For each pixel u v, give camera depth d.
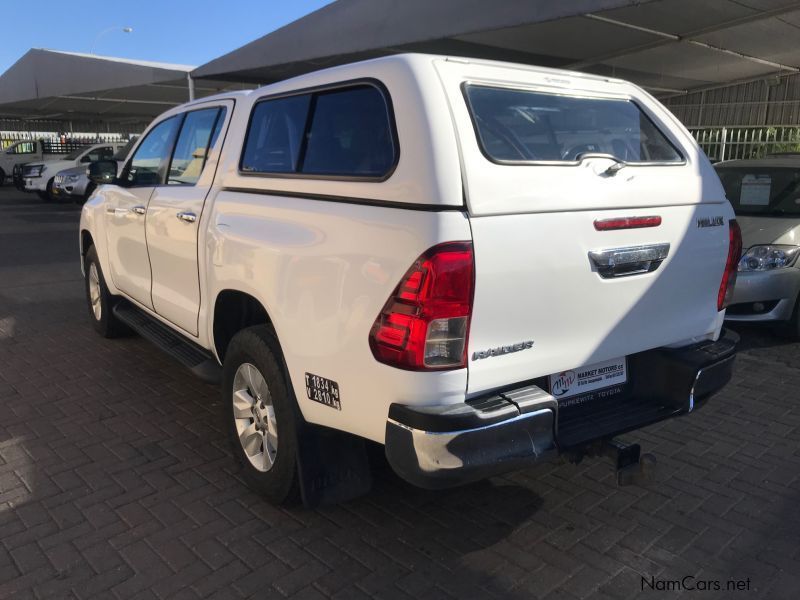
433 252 2.36
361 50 10.95
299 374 2.93
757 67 12.58
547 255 2.59
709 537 3.14
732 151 14.66
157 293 4.48
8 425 4.29
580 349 2.82
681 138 3.39
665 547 3.06
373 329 2.53
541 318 2.64
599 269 2.78
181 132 4.36
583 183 2.74
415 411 2.42
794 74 13.23
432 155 2.44
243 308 3.65
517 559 2.97
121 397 4.75
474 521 3.26
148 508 3.34
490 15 8.94
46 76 22.00
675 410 3.11
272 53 12.65
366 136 2.78
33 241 12.52
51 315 6.98
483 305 2.46
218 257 3.50
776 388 4.95
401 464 2.47
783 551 3.03
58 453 3.92
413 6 9.91
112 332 5.92
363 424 2.67
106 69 19.27
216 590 2.75
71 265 9.98
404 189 2.50
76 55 20.52
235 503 3.40
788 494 3.51
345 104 2.92
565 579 2.84
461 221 2.39
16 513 3.29
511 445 2.52
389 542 3.08
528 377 2.68
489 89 2.82
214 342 3.75
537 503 3.42
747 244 5.79
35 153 26.08
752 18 9.02
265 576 2.84
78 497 3.44
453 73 2.71
